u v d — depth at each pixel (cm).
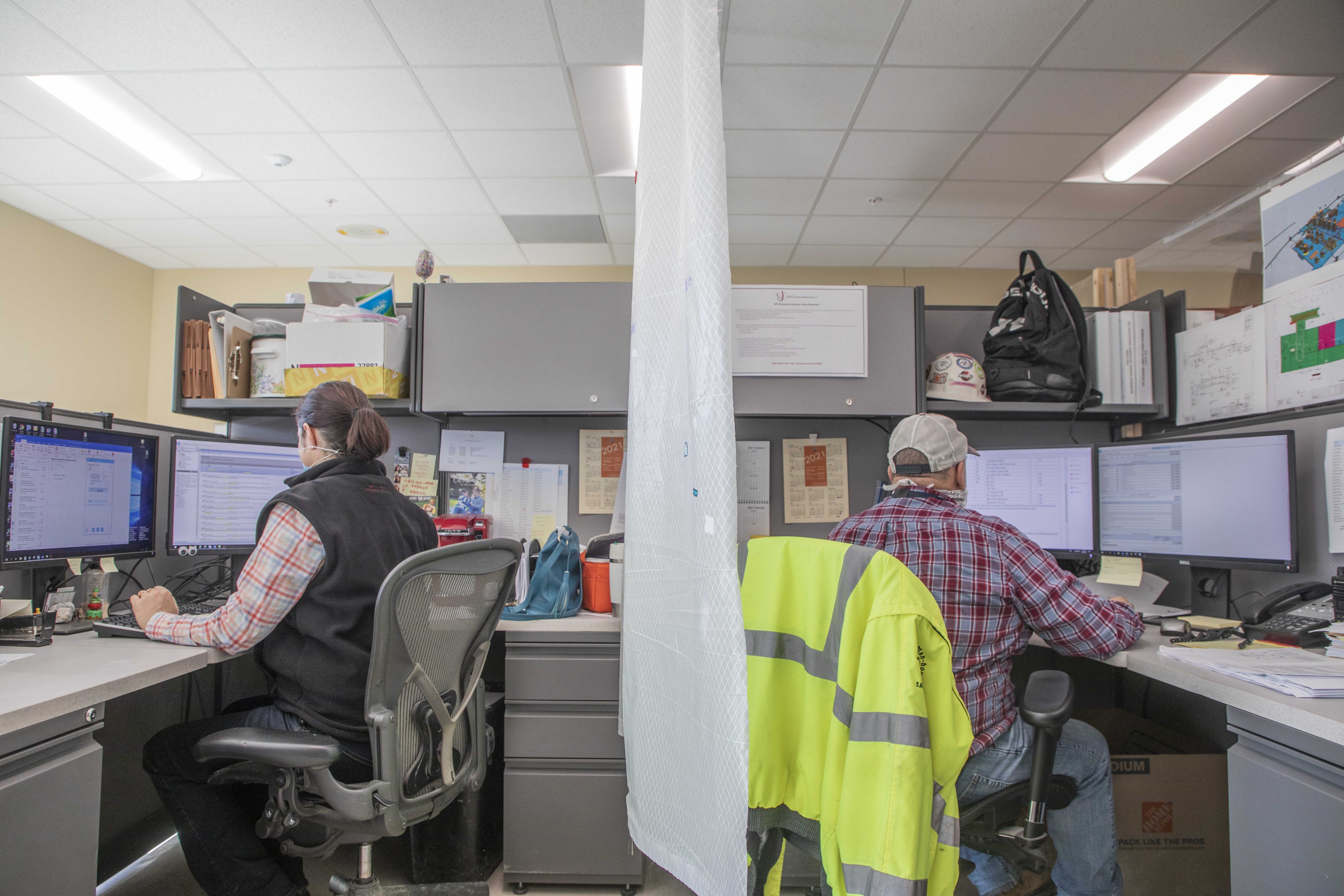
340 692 108
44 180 372
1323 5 238
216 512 159
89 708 90
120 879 150
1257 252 481
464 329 169
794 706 86
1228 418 161
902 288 171
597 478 185
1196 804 135
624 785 146
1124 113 308
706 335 84
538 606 153
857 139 330
